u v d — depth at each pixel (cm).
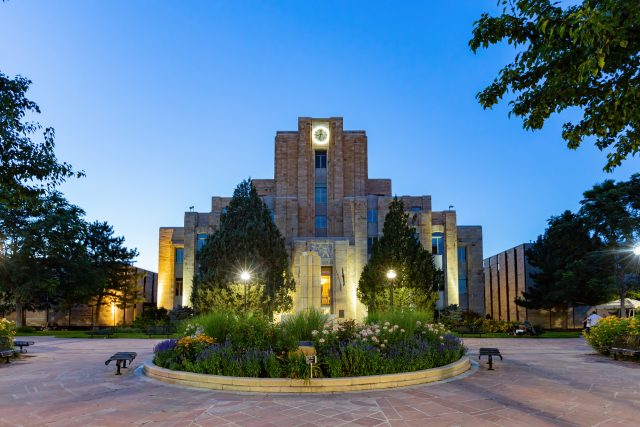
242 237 2825
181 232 5062
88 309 5478
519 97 663
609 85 580
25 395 1050
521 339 3006
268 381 1062
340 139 5272
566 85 596
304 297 2994
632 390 1090
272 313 2808
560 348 2278
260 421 812
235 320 1388
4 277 3753
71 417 845
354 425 784
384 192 5588
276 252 2944
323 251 4447
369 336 1274
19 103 993
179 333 1558
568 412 872
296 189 5228
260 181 5731
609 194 3619
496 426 778
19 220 3844
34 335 3528
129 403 954
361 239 4656
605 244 3725
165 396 1019
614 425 786
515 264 5450
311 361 1085
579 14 492
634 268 3484
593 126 616
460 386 1126
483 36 637
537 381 1205
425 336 1427
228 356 1183
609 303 3706
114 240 5028
